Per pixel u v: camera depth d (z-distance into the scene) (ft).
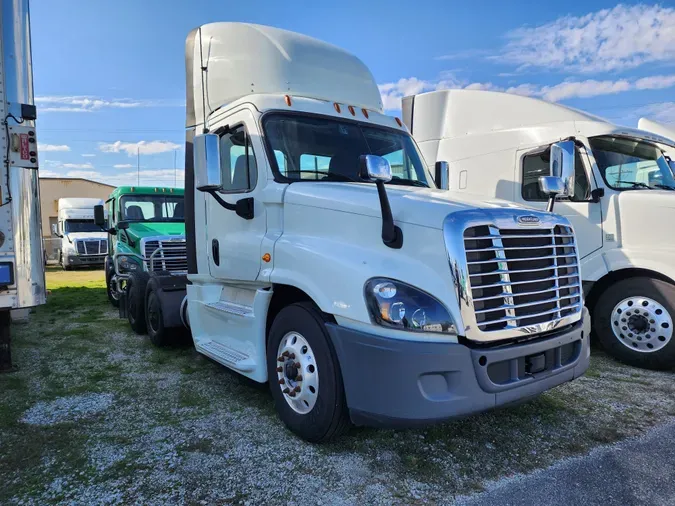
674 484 9.84
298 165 13.55
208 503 9.18
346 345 10.12
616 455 11.03
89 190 135.03
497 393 9.84
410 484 9.80
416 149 16.43
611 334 18.31
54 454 11.04
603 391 15.19
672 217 17.42
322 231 11.64
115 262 31.81
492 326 9.89
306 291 11.07
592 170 19.38
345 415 10.71
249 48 14.99
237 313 13.89
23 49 13.93
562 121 20.97
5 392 15.01
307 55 15.38
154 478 10.03
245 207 13.55
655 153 20.61
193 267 16.88
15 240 13.82
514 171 22.38
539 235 10.84
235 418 13.02
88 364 18.24
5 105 13.56
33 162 14.14
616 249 18.52
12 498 9.34
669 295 17.04
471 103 24.31
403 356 9.36
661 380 16.38
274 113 13.78
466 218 9.80
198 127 16.57
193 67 16.79
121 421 12.87
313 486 9.71
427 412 9.31
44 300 14.71
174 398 14.57
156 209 33.04
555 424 12.64
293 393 11.68
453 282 9.55
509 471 10.34
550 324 10.76
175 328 19.81
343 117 14.97
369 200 10.96
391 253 10.27
